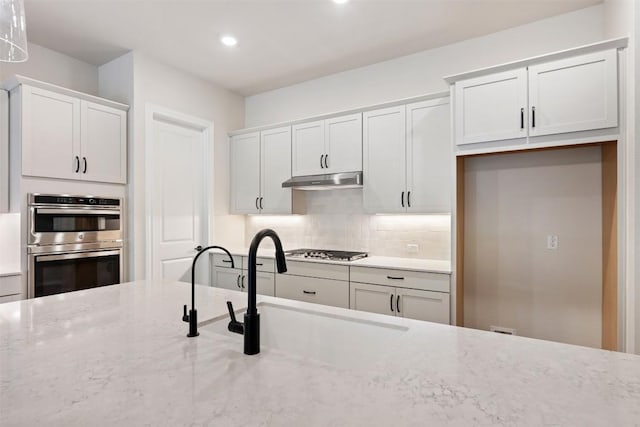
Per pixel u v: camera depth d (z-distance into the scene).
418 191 2.98
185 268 3.70
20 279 2.51
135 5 2.54
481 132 2.46
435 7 2.58
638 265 1.92
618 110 2.04
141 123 3.26
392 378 0.83
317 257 3.30
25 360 0.93
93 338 1.10
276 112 4.22
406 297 2.75
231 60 3.44
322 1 2.51
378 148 3.18
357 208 3.67
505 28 2.88
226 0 2.49
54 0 2.46
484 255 2.92
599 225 2.49
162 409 0.69
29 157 2.57
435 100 2.91
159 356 0.96
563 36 2.68
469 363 0.92
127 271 3.17
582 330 2.54
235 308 1.47
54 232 2.68
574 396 0.74
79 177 2.85
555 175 2.65
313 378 0.83
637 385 0.79
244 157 4.09
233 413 0.68
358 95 3.64
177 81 3.61
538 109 2.26
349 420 0.66
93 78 3.48
